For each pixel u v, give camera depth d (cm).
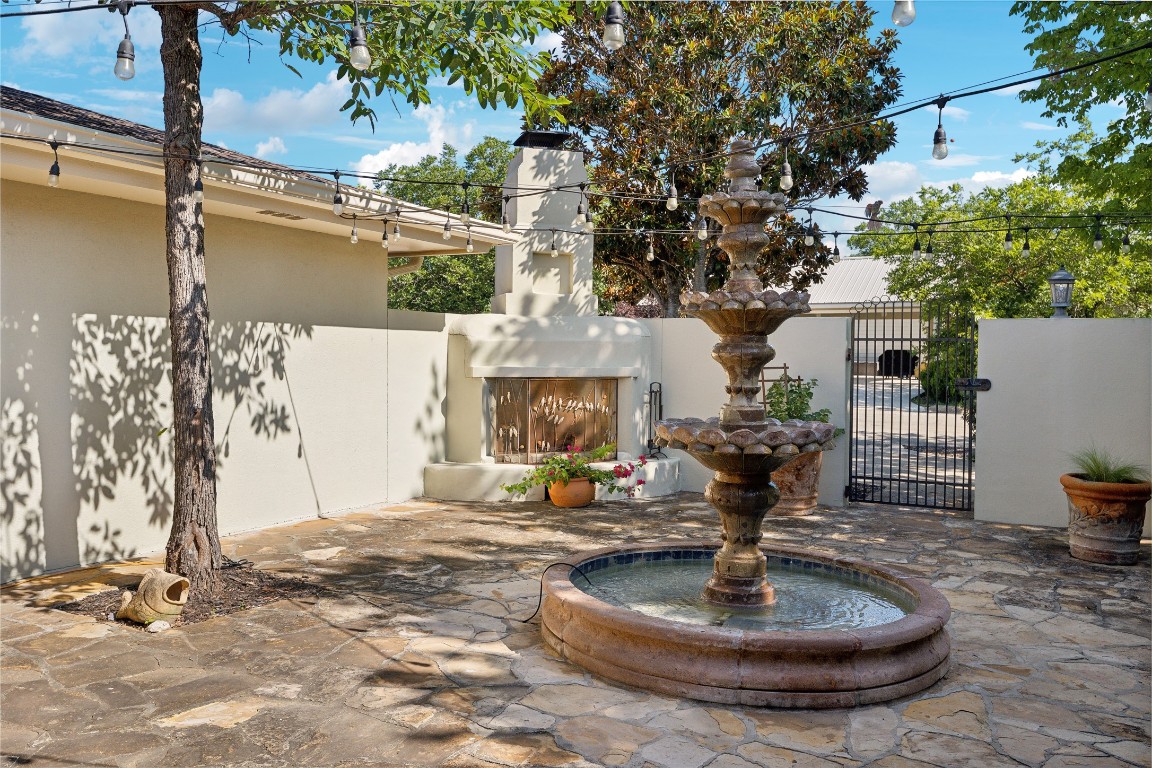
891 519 1038
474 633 595
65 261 744
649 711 467
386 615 631
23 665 521
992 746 427
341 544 862
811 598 626
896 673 488
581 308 1238
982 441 1030
